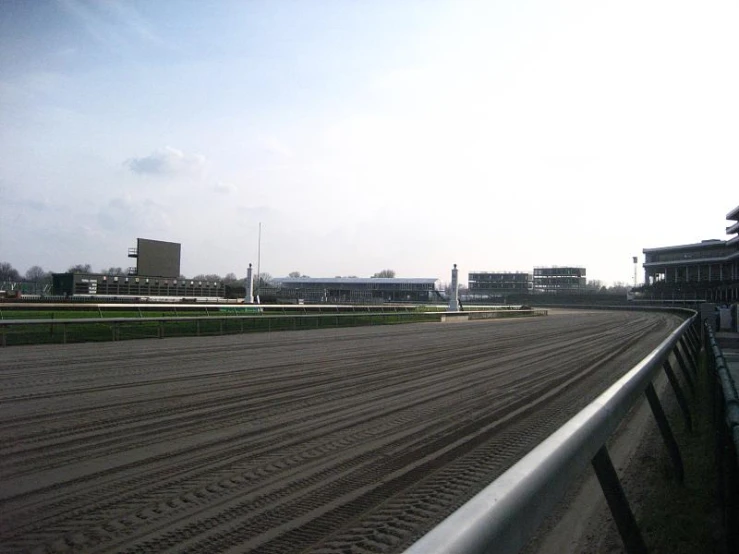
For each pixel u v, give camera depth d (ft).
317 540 13.37
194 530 13.82
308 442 22.29
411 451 21.26
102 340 64.90
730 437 11.02
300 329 92.12
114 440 22.03
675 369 46.03
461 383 37.86
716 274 269.23
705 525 14.78
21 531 13.58
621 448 23.04
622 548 13.66
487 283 404.57
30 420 25.21
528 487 5.91
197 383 35.81
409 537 13.60
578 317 168.14
